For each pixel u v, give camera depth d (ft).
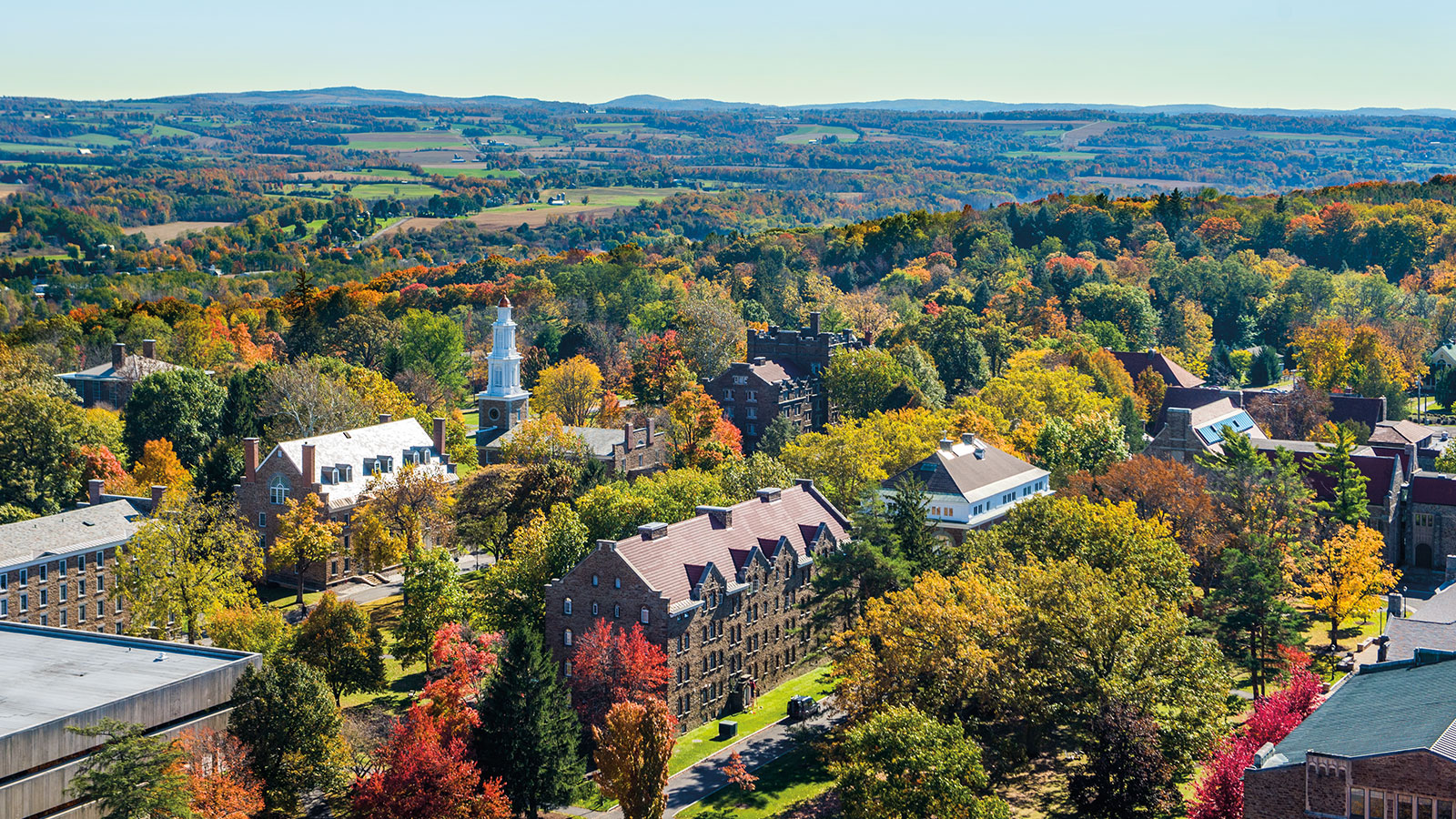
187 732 308.40
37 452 587.68
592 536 448.65
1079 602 335.26
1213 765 285.64
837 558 393.29
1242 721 356.38
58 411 601.21
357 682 382.42
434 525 525.34
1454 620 350.23
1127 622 330.75
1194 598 414.82
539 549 416.67
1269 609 371.76
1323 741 245.86
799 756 361.92
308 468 527.81
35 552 460.14
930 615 336.08
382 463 564.71
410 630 409.28
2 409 586.86
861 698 339.77
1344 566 419.95
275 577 529.04
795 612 438.40
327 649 380.78
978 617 338.13
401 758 308.40
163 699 315.17
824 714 391.24
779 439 645.92
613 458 602.85
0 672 330.95
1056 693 332.60
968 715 343.87
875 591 391.04
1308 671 363.15
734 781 344.69
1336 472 522.06
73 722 294.46
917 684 335.06
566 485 491.31
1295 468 492.54
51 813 289.74
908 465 570.87
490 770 324.39
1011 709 339.16
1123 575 374.63
